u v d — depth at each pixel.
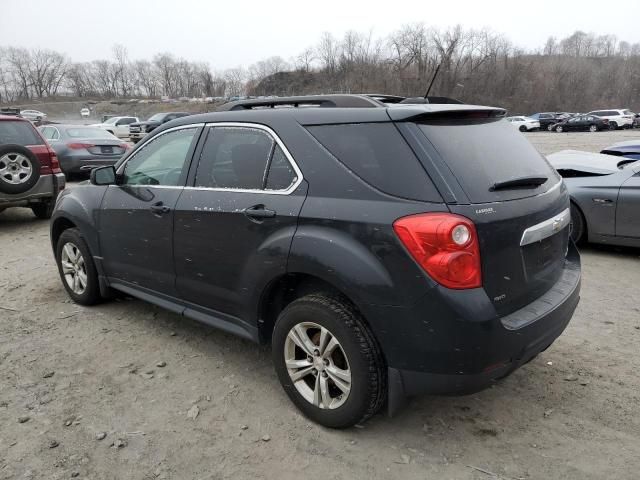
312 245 2.71
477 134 2.84
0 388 3.36
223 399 3.25
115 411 3.12
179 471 2.63
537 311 2.71
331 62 79.25
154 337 4.12
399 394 2.62
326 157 2.80
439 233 2.36
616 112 45.28
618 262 6.09
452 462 2.69
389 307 2.50
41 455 2.73
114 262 4.21
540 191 2.91
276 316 3.26
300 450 2.78
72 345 3.98
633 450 2.76
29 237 7.54
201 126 3.57
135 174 4.05
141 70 121.06
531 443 2.83
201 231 3.35
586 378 3.48
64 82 120.56
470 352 2.42
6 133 7.91
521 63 78.50
